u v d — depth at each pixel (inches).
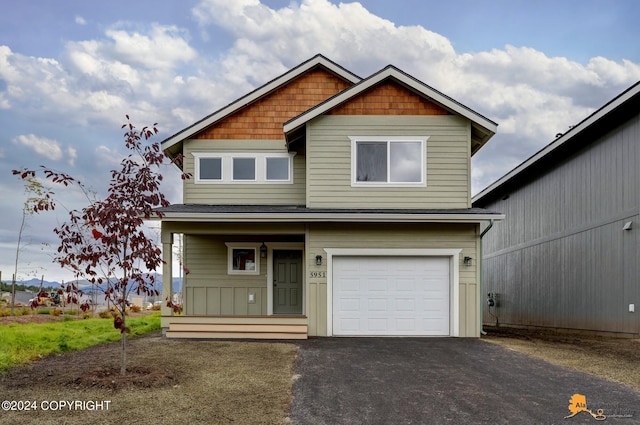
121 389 241.3
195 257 532.4
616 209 480.4
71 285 257.3
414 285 448.5
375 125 464.4
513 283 765.9
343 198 458.9
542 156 618.2
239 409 215.0
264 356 335.6
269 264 530.3
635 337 447.2
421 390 248.8
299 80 539.8
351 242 446.9
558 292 607.2
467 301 442.6
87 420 198.4
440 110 466.3
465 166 460.1
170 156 549.6
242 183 519.8
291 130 461.7
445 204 457.1
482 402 228.2
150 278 268.1
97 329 457.4
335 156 462.6
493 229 874.8
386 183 459.2
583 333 543.5
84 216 250.1
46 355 331.9
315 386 254.5
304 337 424.5
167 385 251.1
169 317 432.1
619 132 476.4
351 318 444.8
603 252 503.8
